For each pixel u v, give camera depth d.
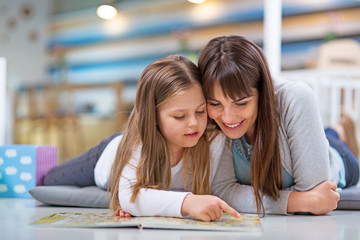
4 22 6.28
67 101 5.81
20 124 5.95
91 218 0.99
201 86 1.03
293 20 4.53
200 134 1.05
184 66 1.05
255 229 0.85
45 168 1.69
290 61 4.54
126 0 5.71
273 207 1.10
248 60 1.01
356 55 4.30
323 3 4.41
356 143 2.37
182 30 5.38
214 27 5.17
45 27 6.11
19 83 6.17
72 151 5.63
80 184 1.60
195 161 1.15
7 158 1.65
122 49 5.74
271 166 1.10
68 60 6.01
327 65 4.38
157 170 1.10
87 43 5.91
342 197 1.24
